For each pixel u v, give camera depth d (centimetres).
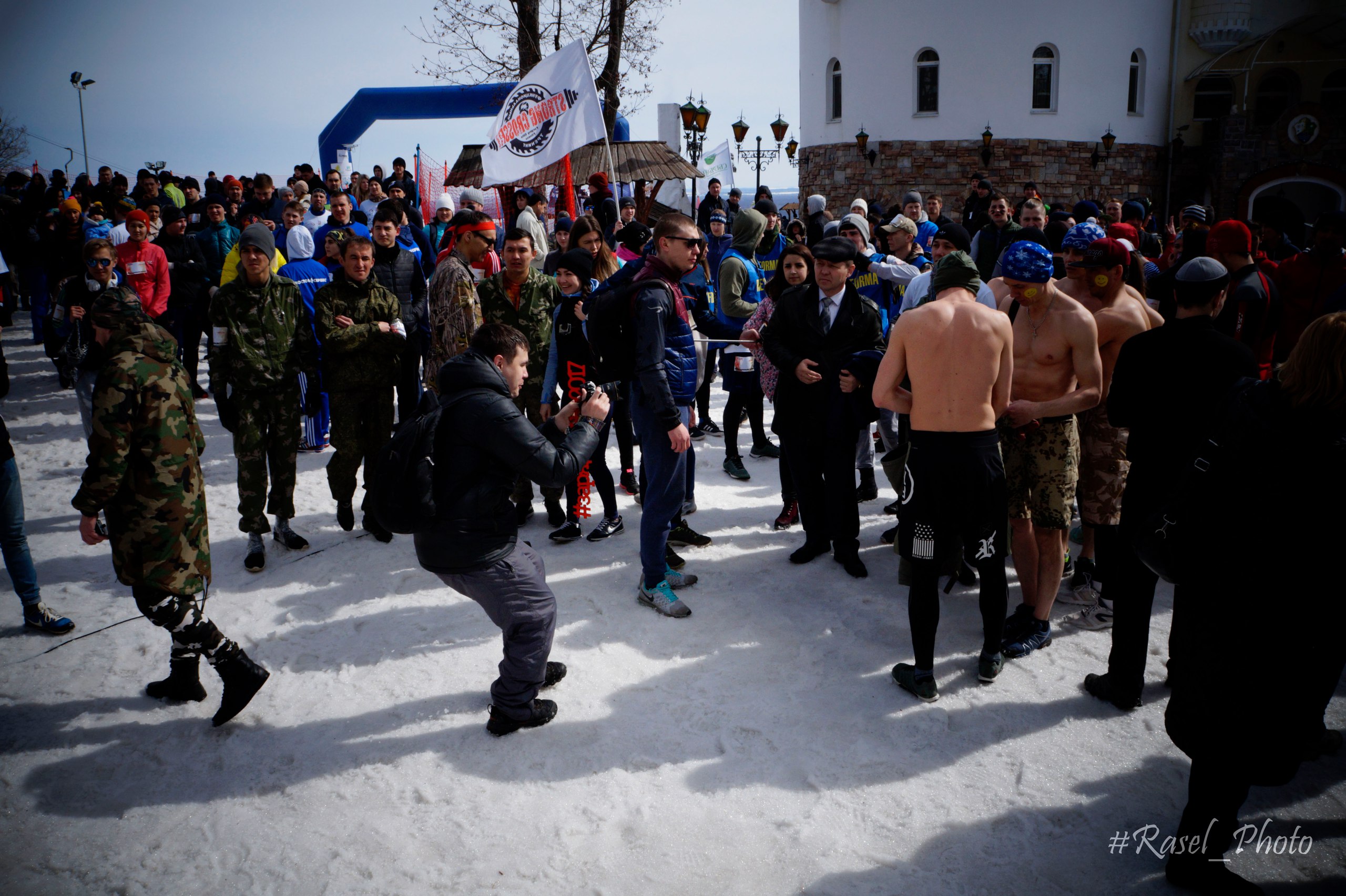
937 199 982
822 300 449
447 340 501
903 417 528
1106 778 293
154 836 276
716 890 249
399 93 1925
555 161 783
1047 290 362
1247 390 236
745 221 612
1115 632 328
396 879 255
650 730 326
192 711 348
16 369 1006
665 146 1414
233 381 469
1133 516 314
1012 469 372
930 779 295
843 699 344
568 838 271
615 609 425
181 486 318
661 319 388
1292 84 2181
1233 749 233
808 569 472
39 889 253
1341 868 252
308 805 289
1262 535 225
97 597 452
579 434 313
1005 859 258
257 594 451
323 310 491
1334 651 234
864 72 2147
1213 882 240
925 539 332
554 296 525
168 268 820
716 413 838
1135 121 2141
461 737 324
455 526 297
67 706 351
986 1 2008
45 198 1232
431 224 1026
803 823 274
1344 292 498
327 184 1177
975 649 382
